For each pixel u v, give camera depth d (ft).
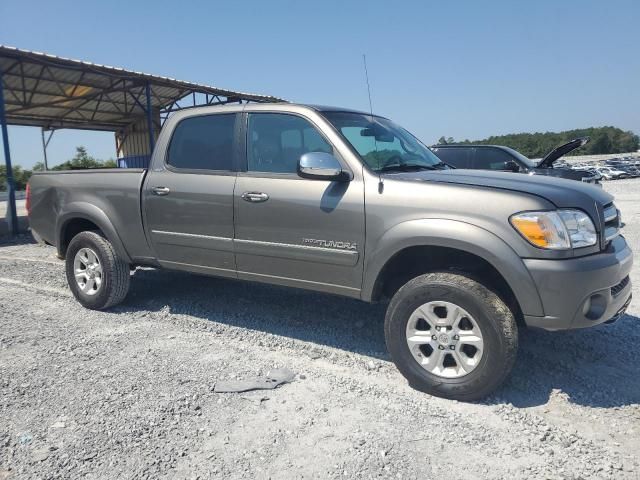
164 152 14.88
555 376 11.53
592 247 10.07
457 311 10.28
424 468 8.14
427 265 11.84
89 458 8.34
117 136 80.84
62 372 11.59
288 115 12.99
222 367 11.93
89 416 9.64
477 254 10.04
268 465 8.21
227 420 9.57
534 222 9.71
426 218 10.57
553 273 9.55
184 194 14.11
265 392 10.71
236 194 13.16
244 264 13.44
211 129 14.19
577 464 8.25
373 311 16.26
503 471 8.07
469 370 10.23
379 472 8.03
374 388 10.94
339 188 11.74
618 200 57.77
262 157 13.19
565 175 31.27
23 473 7.95
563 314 9.67
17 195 102.27
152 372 11.61
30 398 10.35
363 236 11.37
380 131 13.92
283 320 15.46
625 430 9.31
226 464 8.23
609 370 11.84
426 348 10.93
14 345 13.29
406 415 9.80
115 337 13.92
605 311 10.01
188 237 14.24
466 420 9.62
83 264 16.70
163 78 51.80
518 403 10.35
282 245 12.57
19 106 62.18
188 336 14.03
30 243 34.04
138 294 18.25
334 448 8.68
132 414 9.71
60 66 44.24
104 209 15.87
